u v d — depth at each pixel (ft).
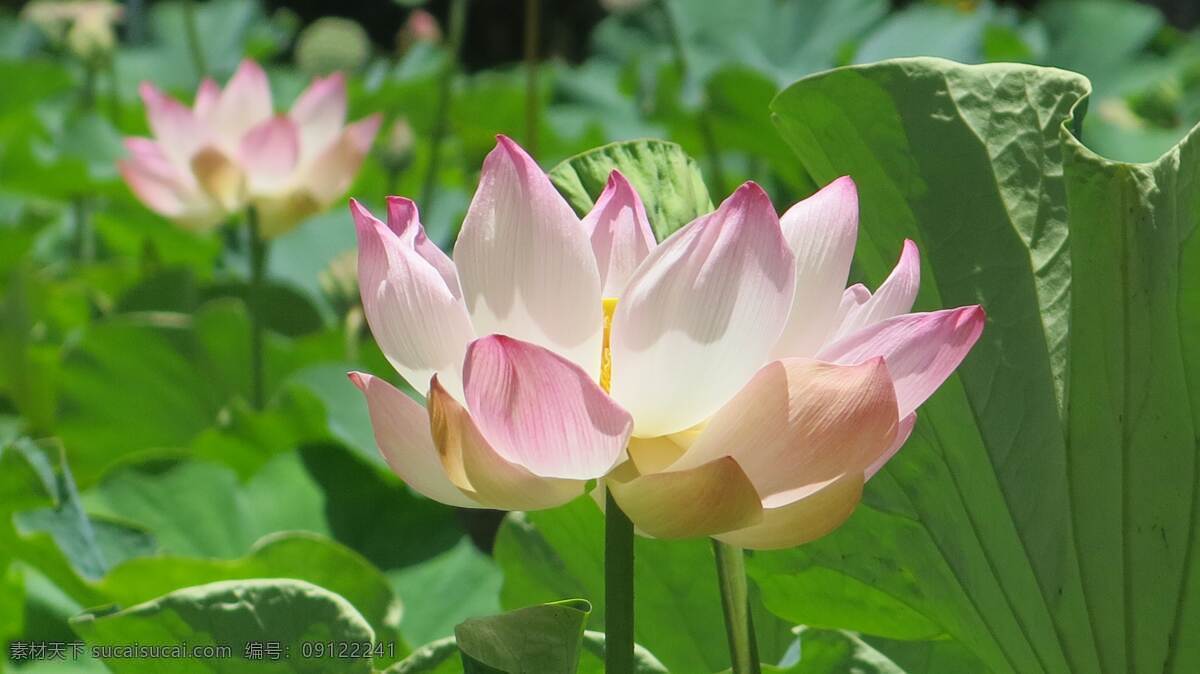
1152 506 4.87
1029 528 4.99
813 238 4.57
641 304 4.50
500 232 4.54
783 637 5.54
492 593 7.24
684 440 4.58
